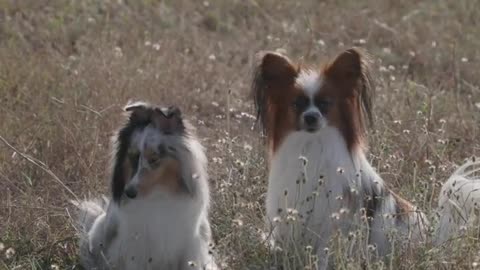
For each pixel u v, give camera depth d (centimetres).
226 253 1020
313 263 953
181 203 954
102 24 1934
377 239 1043
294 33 1925
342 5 2192
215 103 1533
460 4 2222
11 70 1605
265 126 1067
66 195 1200
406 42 1950
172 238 976
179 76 1662
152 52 1741
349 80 1038
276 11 2127
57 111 1432
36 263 1043
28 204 1159
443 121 1362
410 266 980
